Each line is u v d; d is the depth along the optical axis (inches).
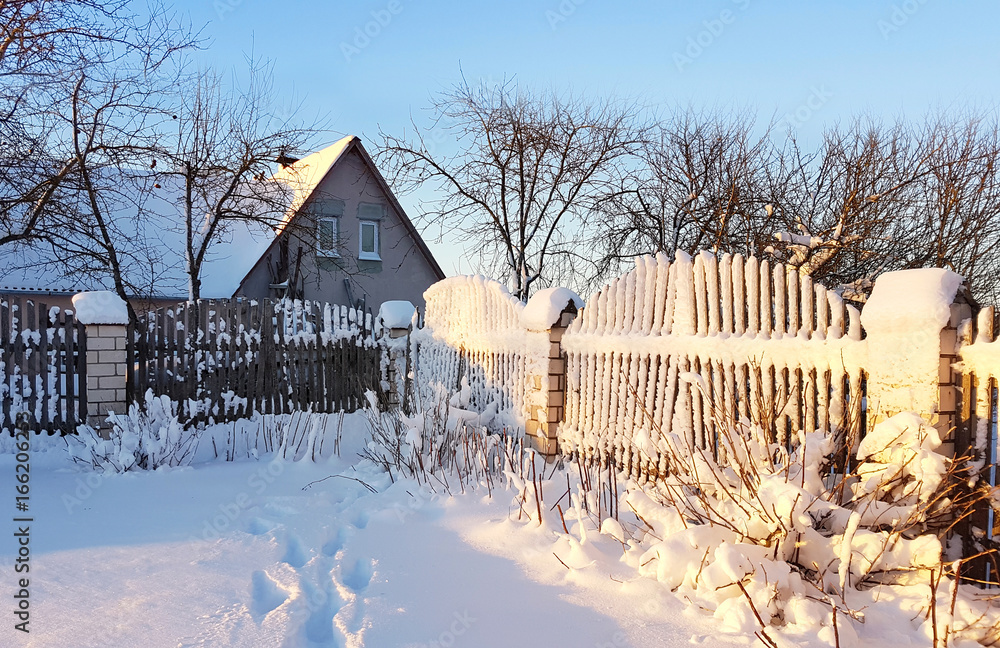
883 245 504.4
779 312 195.3
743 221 573.6
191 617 140.3
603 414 263.1
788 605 131.8
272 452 357.1
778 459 167.8
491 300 344.2
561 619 137.6
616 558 170.9
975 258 543.2
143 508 237.0
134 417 318.7
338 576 167.0
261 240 833.5
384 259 869.8
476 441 267.1
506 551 182.9
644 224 677.3
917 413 154.3
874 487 151.6
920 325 154.9
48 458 319.3
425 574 166.2
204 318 381.1
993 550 140.6
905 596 133.1
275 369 400.2
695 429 222.2
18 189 449.4
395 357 430.9
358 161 847.1
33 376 335.9
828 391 181.5
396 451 284.0
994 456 149.0
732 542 150.9
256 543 195.0
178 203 726.5
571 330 285.4
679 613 137.8
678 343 228.4
